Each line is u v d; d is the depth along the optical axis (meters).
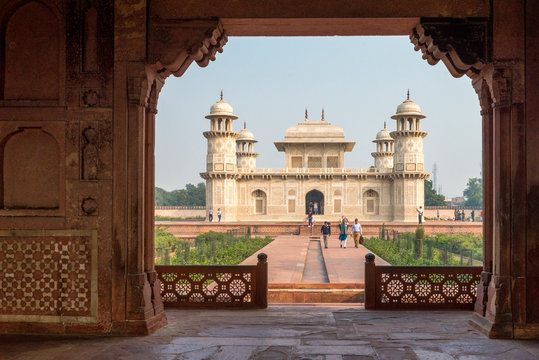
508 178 4.08
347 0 4.21
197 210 43.62
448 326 4.30
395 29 4.50
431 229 24.00
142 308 4.10
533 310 4.00
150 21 4.21
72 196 4.16
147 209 4.42
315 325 4.32
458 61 4.21
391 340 3.83
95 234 4.14
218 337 3.94
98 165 4.16
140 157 4.19
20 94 4.22
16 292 4.17
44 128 4.18
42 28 4.24
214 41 4.36
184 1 4.21
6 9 4.23
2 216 4.19
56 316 4.14
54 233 4.16
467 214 43.62
